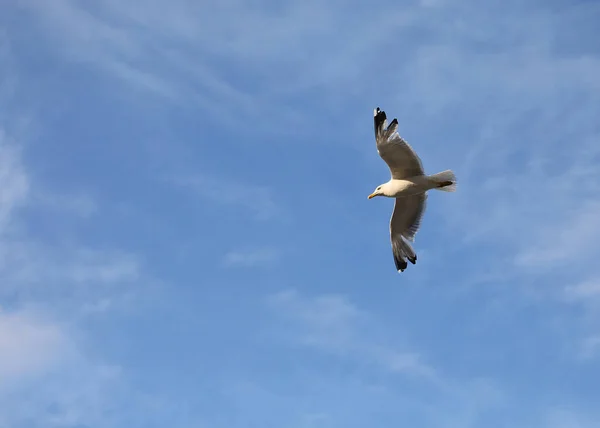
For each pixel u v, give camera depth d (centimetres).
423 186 2794
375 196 2870
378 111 2734
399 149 2744
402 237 3020
